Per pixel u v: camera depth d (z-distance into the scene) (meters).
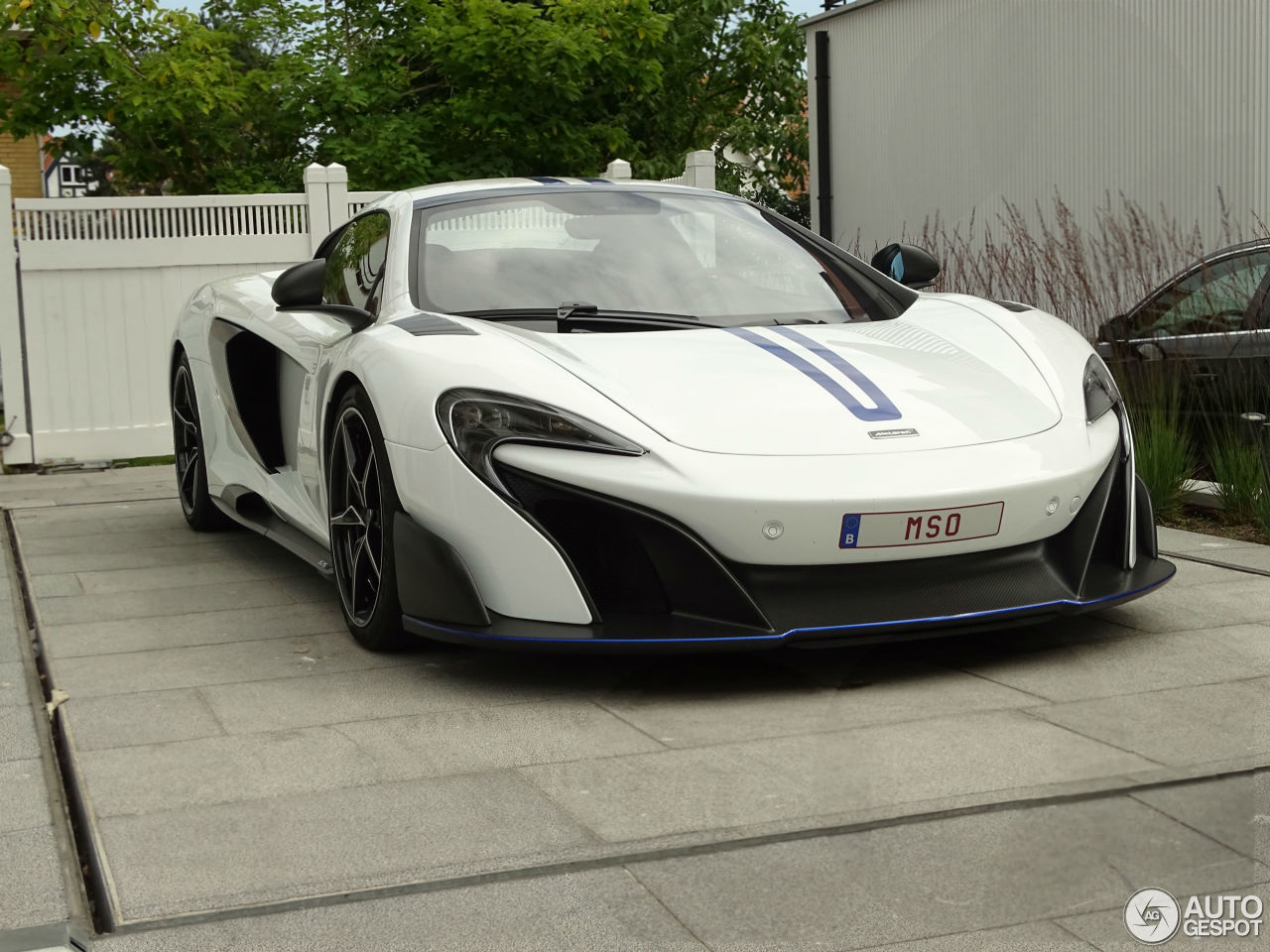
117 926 1.58
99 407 7.25
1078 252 3.54
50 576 4.16
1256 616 3.04
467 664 2.92
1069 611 2.66
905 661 2.69
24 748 2.40
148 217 7.27
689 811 1.91
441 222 3.54
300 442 3.71
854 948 1.21
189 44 10.94
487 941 1.50
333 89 11.56
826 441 2.61
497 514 2.62
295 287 3.44
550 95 12.02
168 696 2.72
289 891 1.68
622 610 2.62
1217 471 4.67
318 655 3.06
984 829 1.15
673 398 2.70
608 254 3.42
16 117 10.69
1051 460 2.68
